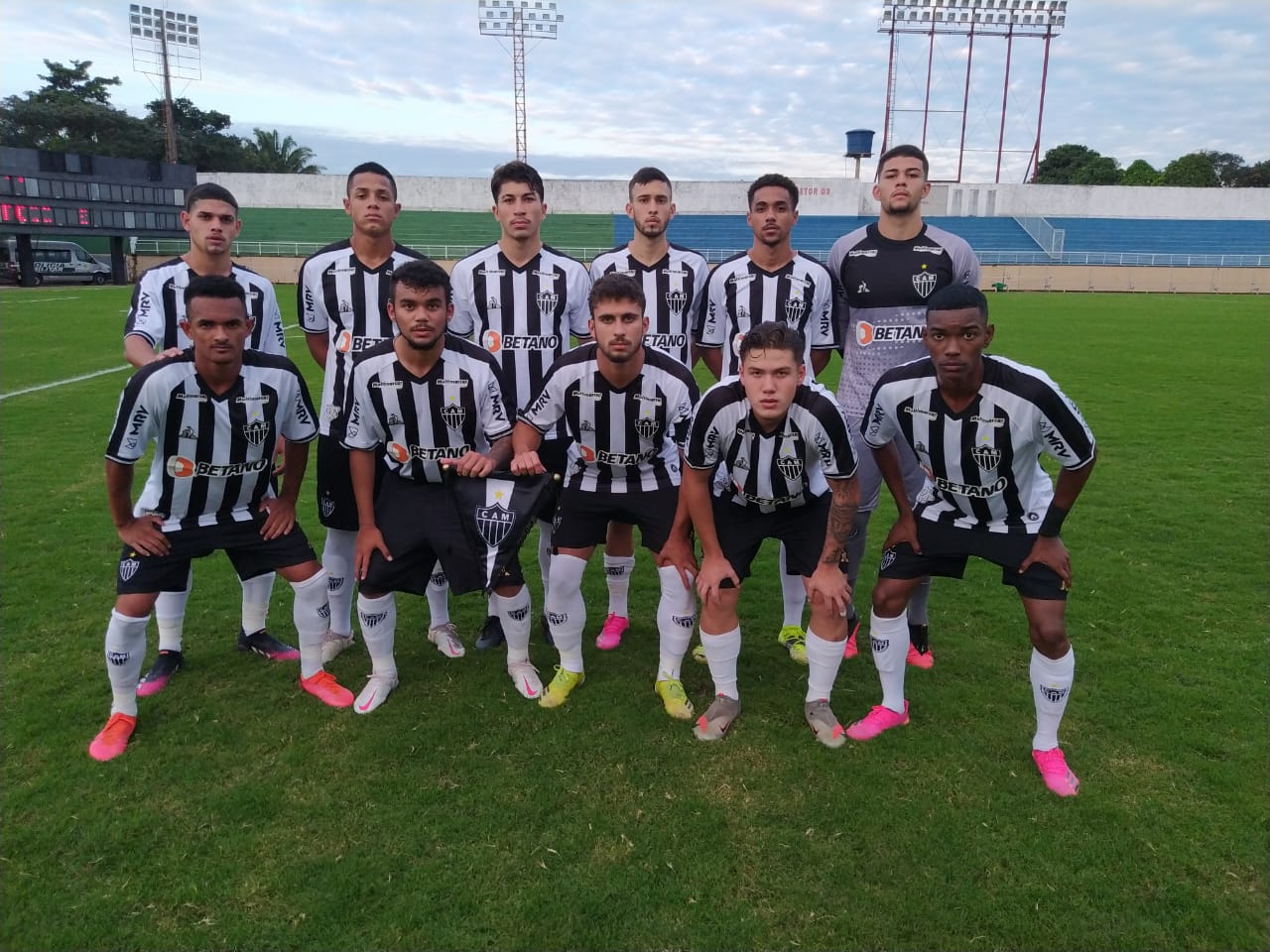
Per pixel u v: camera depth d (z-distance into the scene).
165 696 3.39
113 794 2.73
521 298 3.92
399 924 2.21
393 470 3.37
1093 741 3.08
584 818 2.63
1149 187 45.44
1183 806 2.71
